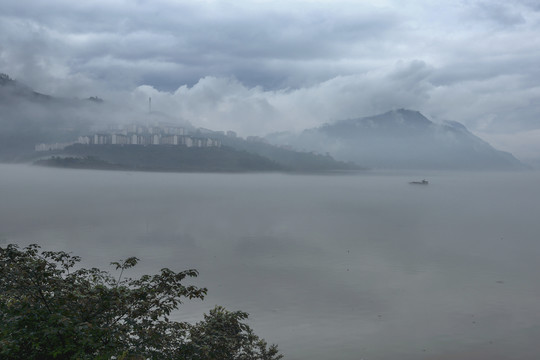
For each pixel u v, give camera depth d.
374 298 77.44
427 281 90.81
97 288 15.64
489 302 75.25
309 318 65.31
